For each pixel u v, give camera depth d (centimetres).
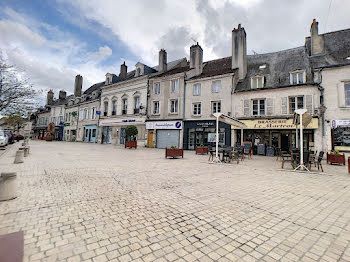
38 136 4531
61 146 1967
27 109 1267
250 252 217
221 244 232
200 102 1916
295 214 328
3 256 142
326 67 1358
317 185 531
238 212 332
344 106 1288
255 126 1572
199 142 1895
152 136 2216
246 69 1917
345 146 1262
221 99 1783
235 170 764
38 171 632
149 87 2314
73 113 3309
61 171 640
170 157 1190
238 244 233
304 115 828
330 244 237
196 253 213
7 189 364
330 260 205
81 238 237
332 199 409
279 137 1539
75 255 203
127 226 271
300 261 203
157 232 257
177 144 2020
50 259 194
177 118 2033
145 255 207
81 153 1282
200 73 2183
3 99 1173
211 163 948
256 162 1066
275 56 1891
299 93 1447
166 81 2173
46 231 251
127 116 2516
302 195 436
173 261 198
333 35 1659
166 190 453
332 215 326
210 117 1841
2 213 304
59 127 3747
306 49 1736
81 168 706
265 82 1647
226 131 1711
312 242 241
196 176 623
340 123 1280
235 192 449
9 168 674
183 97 2023
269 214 326
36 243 222
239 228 274
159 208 342
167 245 227
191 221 293
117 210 328
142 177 584
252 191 461
